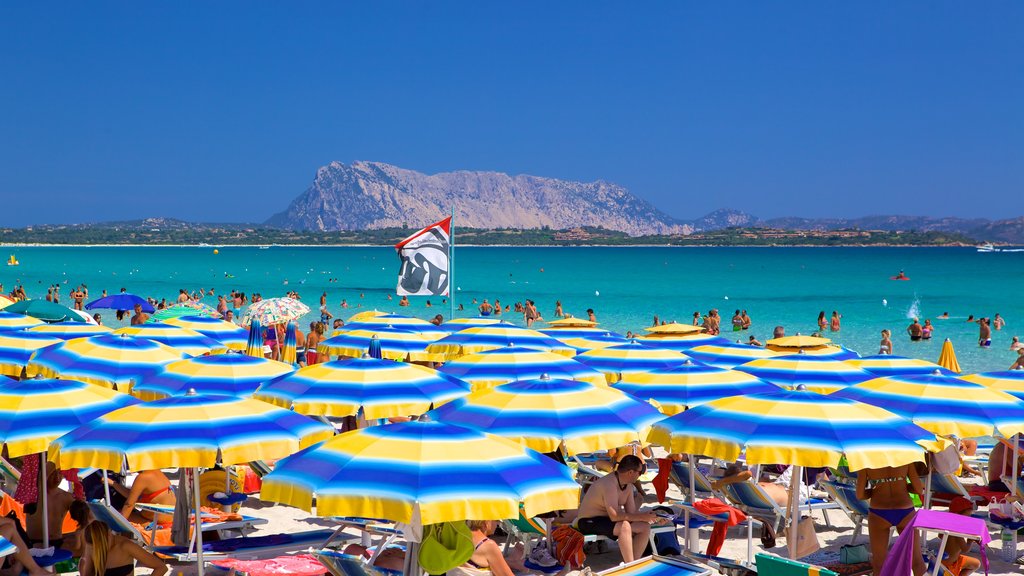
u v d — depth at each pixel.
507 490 5.18
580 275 108.19
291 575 6.74
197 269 120.75
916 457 6.20
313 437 6.99
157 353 11.53
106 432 6.38
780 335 22.25
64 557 7.56
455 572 6.65
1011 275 108.19
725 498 9.30
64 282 85.69
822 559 7.80
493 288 80.56
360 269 121.69
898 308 57.91
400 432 5.60
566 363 11.27
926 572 6.97
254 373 10.33
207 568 7.28
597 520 7.70
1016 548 8.75
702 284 87.44
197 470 6.93
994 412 7.79
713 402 6.99
